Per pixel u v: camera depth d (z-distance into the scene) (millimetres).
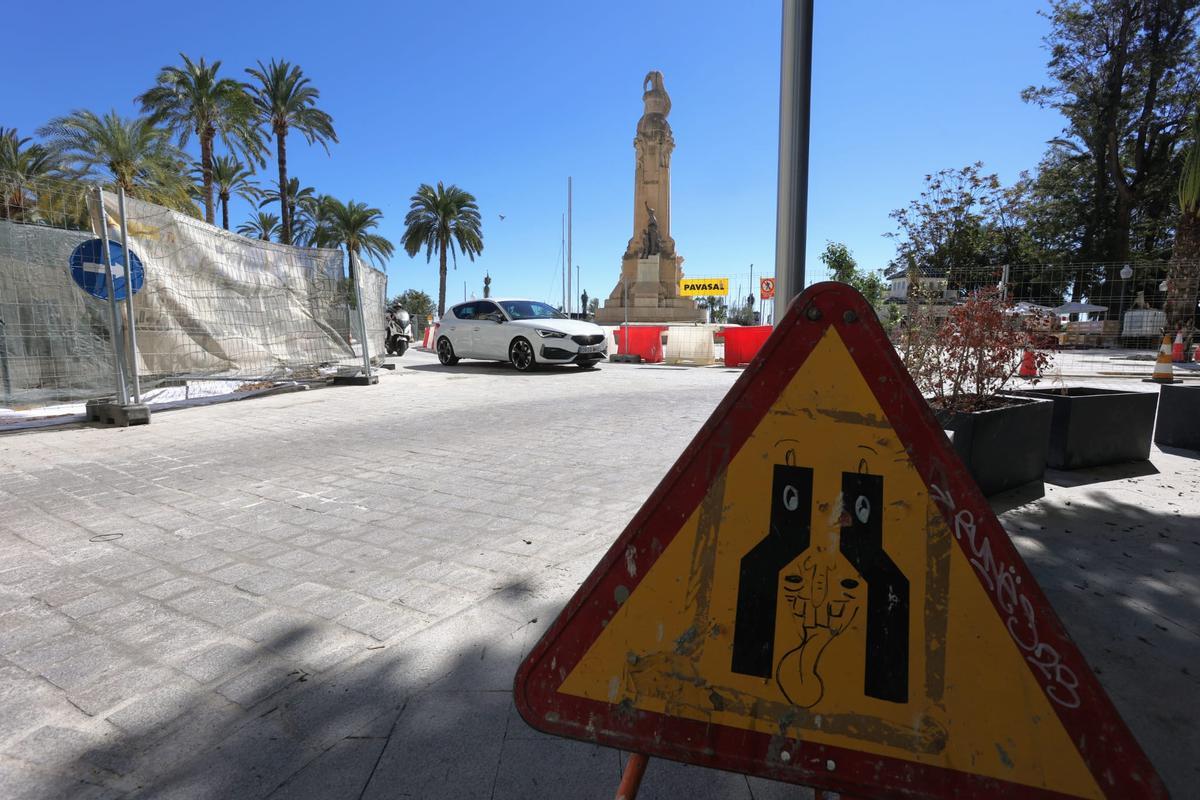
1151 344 17234
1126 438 5195
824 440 1315
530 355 13445
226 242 9156
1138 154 29672
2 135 25875
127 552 3484
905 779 1216
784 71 2686
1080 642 2520
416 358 18797
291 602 2885
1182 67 28141
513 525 3887
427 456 5746
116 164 23984
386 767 1846
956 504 1237
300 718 2070
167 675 2314
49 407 8203
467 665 2375
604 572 1394
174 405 8641
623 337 17141
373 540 3658
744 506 1346
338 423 7445
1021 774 1170
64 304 7594
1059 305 17625
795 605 1307
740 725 1306
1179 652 2445
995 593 1207
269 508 4254
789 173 2697
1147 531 3684
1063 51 30188
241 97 29094
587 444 6219
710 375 12836
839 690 1268
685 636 1348
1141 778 1117
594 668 1387
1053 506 4129
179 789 1763
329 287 11188
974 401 4570
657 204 39219
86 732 2000
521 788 1764
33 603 2881
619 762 1874
